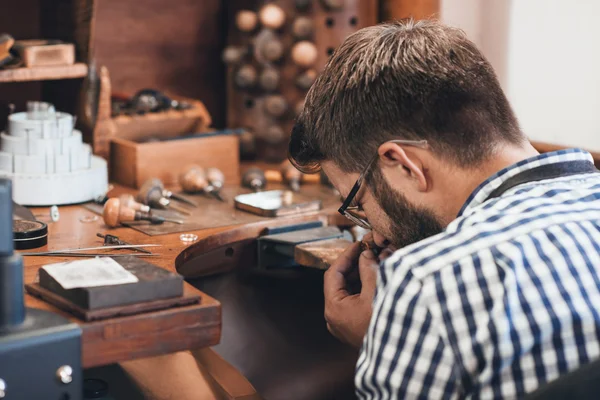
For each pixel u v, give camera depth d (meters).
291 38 2.84
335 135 1.47
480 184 1.34
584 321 1.16
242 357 2.32
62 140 2.37
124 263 1.56
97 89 2.61
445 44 1.40
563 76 3.01
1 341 1.26
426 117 1.35
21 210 2.11
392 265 1.23
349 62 1.45
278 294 2.46
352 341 1.61
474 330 1.16
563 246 1.21
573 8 2.95
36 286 1.54
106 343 1.39
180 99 3.01
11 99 2.80
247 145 2.93
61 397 1.32
